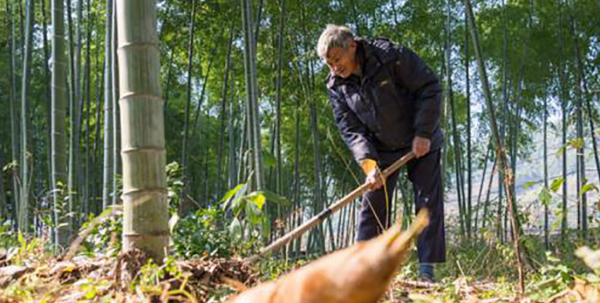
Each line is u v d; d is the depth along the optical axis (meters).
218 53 11.68
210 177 18.94
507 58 12.41
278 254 7.51
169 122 15.62
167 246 2.52
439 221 3.86
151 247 2.46
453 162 16.45
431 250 3.81
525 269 3.55
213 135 18.14
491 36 12.14
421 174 3.91
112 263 2.69
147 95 2.50
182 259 3.25
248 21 7.73
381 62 3.70
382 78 3.72
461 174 11.95
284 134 14.66
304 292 0.64
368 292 0.60
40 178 13.33
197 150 17.84
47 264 2.89
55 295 2.37
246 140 11.27
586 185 2.96
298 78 11.24
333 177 14.69
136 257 2.42
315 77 11.48
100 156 15.34
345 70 3.76
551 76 12.70
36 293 2.32
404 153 3.96
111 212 3.64
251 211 3.53
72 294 2.32
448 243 7.50
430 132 3.70
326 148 14.09
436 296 2.52
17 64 13.48
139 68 2.50
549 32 12.38
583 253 1.62
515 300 2.36
